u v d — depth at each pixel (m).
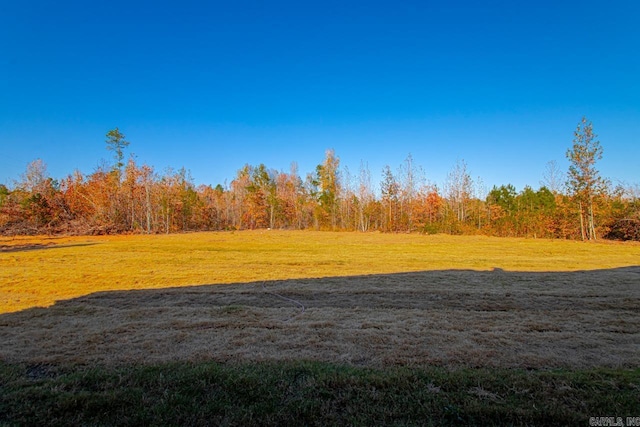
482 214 33.00
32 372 3.52
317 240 22.59
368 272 10.00
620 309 5.95
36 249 16.78
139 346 4.17
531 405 2.81
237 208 43.75
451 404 2.84
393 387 3.12
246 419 2.67
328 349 4.09
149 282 8.55
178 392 3.04
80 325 5.06
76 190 32.88
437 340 4.36
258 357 3.81
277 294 7.25
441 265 11.38
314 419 2.68
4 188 31.25
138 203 33.81
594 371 3.37
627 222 21.80
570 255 14.20
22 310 5.94
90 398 2.93
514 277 9.02
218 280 8.79
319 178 45.88
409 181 36.66
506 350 3.99
